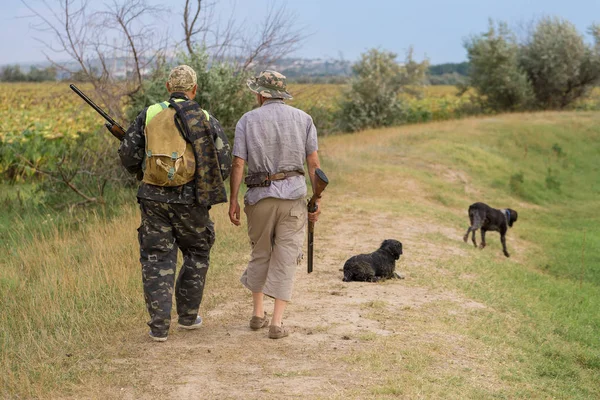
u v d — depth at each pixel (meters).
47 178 13.16
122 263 7.43
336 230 11.50
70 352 5.02
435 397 4.37
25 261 7.95
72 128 19.16
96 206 11.91
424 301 7.22
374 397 4.29
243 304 6.54
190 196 5.02
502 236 12.73
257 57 14.89
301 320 6.09
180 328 5.62
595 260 13.30
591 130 32.69
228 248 9.05
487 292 8.28
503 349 5.96
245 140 5.22
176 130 4.93
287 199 5.18
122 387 4.40
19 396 4.20
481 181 21.88
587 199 23.08
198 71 14.17
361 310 6.56
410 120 38.59
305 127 5.28
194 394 4.30
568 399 4.97
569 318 8.08
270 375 4.64
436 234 12.48
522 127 31.25
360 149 23.06
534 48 43.62
